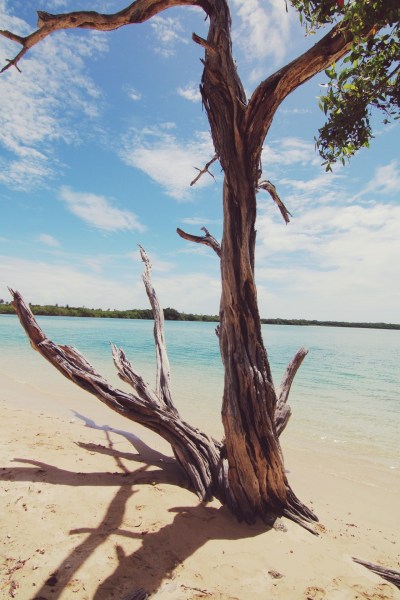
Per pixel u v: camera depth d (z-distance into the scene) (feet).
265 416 10.91
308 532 11.00
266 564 9.04
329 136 8.21
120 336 114.01
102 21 8.98
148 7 9.19
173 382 41.57
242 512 11.20
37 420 20.63
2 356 53.52
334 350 104.99
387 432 24.91
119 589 7.58
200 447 14.06
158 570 8.30
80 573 7.89
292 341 142.20
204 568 8.57
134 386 16.40
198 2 10.01
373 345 138.41
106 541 9.09
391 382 47.65
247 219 10.62
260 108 9.56
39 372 40.88
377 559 10.00
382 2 5.79
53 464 13.74
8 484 11.50
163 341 19.76
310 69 8.64
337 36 7.99
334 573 9.00
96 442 17.79
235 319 10.89
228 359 11.18
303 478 16.49
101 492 11.72
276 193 14.80
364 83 7.45
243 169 10.44
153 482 13.12
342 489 15.38
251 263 10.84
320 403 34.53
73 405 26.61
